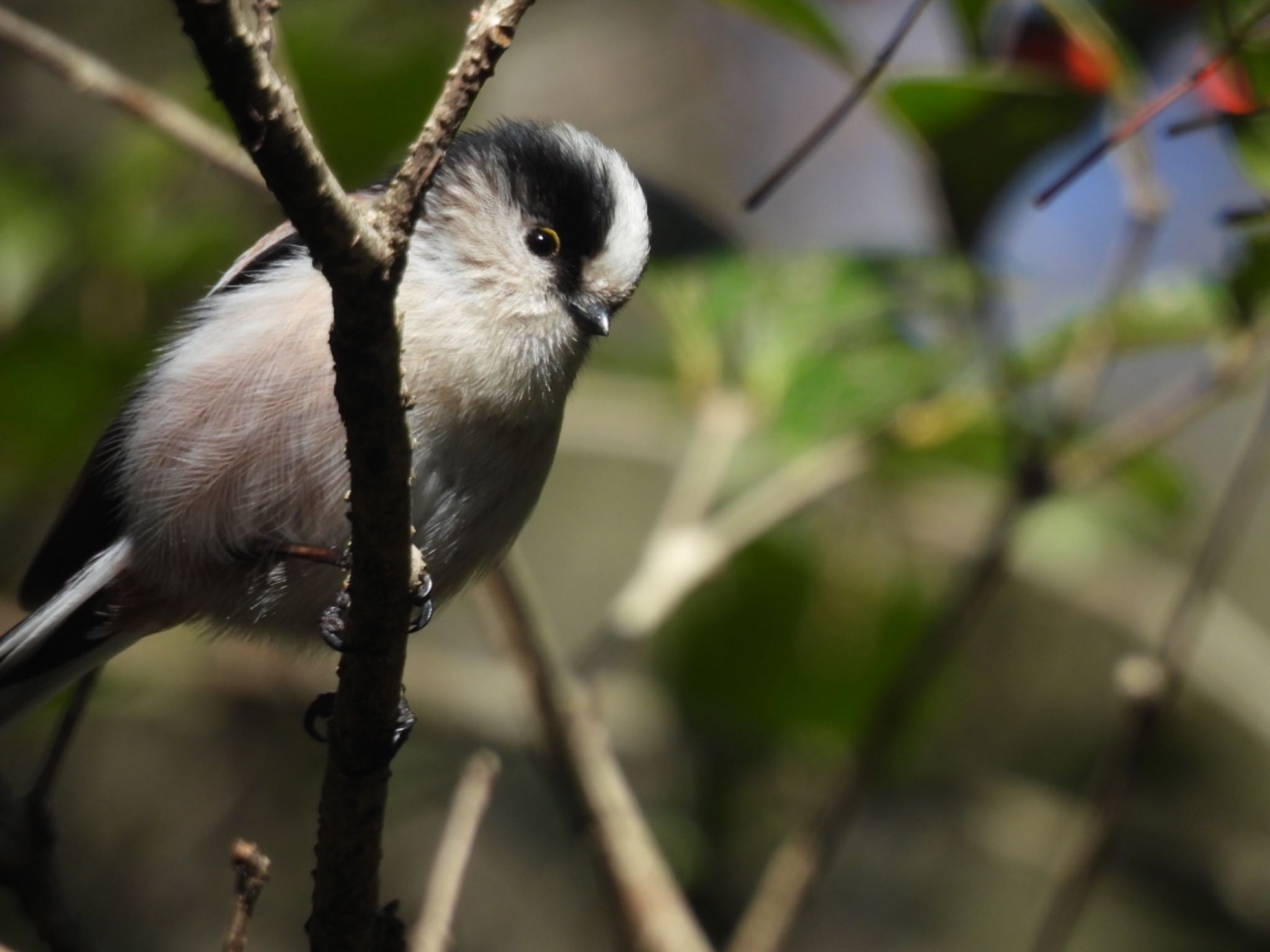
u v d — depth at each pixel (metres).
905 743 10.86
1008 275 8.51
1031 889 11.68
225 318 6.91
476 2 10.45
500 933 11.39
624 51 13.91
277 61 8.61
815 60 13.88
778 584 10.52
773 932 8.09
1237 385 8.39
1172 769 11.84
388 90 9.21
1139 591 10.97
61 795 11.30
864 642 10.55
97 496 7.14
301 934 11.13
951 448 10.03
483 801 6.61
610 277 7.17
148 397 6.98
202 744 11.42
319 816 5.48
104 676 10.60
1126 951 11.20
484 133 7.64
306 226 4.29
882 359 8.80
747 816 10.86
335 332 4.56
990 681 11.92
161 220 10.03
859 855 11.77
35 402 9.81
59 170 10.97
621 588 13.02
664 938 8.10
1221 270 8.16
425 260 6.90
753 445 10.01
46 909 5.68
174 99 10.25
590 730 8.45
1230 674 10.86
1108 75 7.64
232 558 6.77
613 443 10.78
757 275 8.95
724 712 10.80
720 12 13.93
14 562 10.86
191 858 11.20
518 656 8.45
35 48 7.80
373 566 5.00
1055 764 11.79
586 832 8.33
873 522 10.61
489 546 7.08
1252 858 11.29
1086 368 8.41
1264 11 5.83
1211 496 13.02
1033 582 11.32
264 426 6.55
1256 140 6.41
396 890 11.23
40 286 9.84
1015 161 8.09
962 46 8.29
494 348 6.79
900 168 13.73
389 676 5.21
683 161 13.76
